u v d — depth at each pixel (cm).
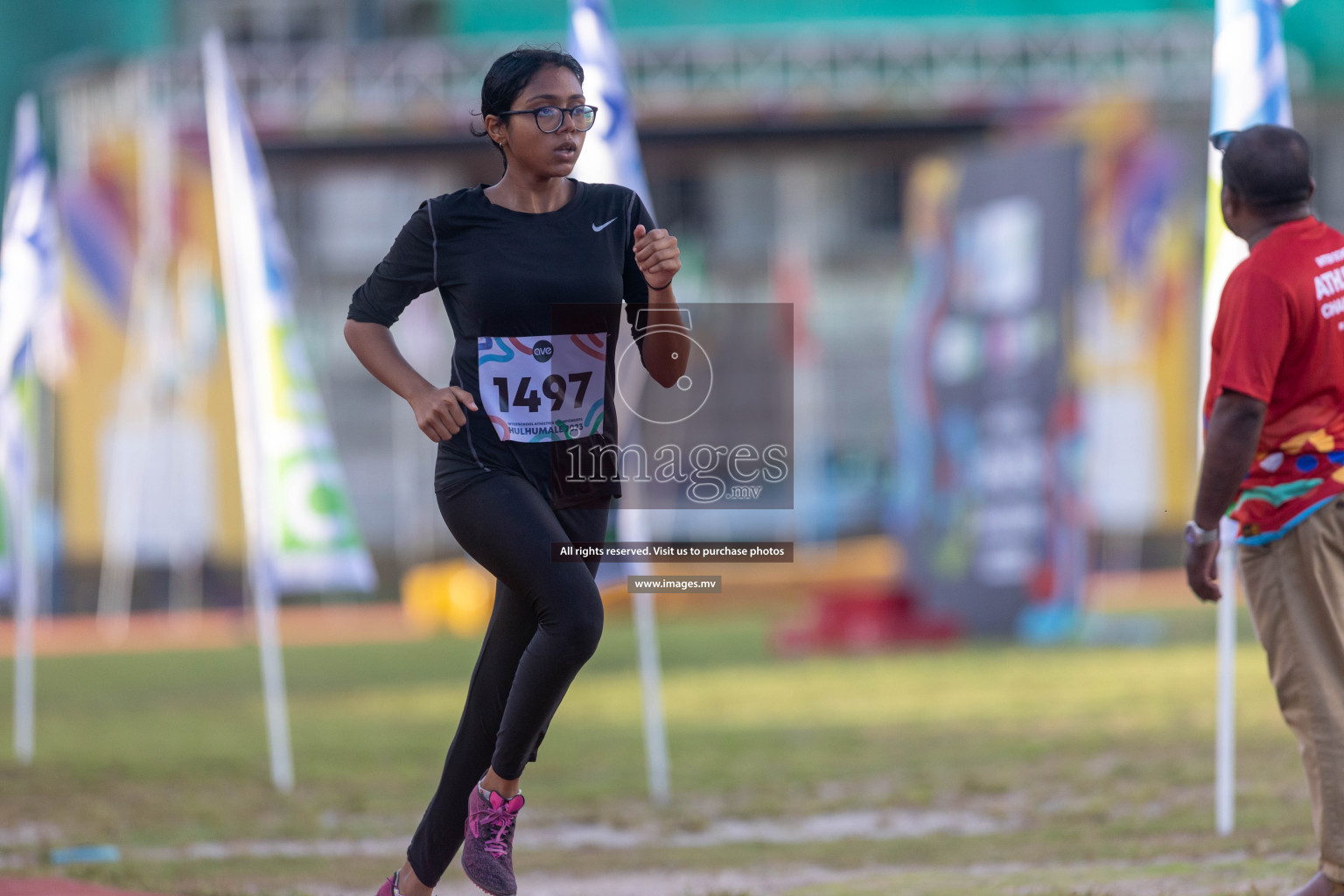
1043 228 5175
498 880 1058
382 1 9394
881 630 5309
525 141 1023
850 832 1995
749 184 10019
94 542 8438
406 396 1036
